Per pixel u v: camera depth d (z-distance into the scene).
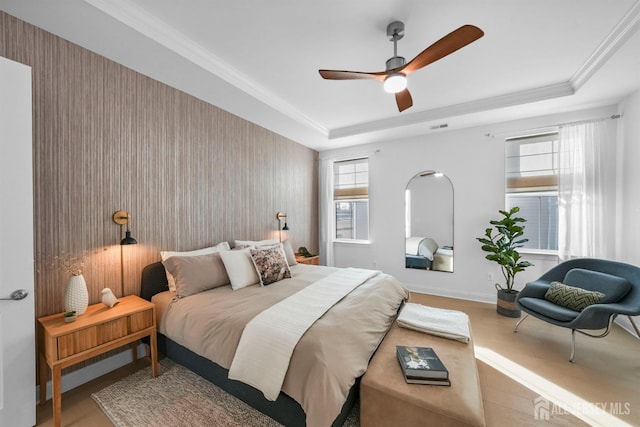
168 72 2.28
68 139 1.87
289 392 1.33
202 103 2.86
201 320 1.80
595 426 1.50
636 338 2.49
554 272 2.73
